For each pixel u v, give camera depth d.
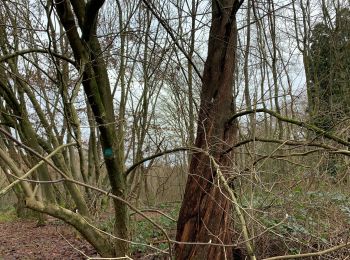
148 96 8.34
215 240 4.60
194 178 4.77
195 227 4.67
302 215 5.34
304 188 5.43
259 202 5.05
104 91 4.70
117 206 4.79
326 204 5.39
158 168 9.20
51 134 7.36
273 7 7.14
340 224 5.14
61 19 3.96
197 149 4.43
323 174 5.33
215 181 4.55
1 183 7.58
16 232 11.98
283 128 5.91
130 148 8.67
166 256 5.60
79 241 9.23
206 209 4.63
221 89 4.93
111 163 4.66
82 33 4.16
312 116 5.47
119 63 9.01
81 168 10.15
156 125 8.60
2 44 6.33
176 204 8.64
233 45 5.03
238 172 4.29
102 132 4.52
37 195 3.83
